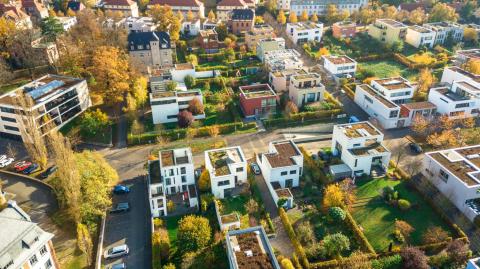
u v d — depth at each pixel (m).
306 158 115.06
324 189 100.75
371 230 90.75
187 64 170.00
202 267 78.62
